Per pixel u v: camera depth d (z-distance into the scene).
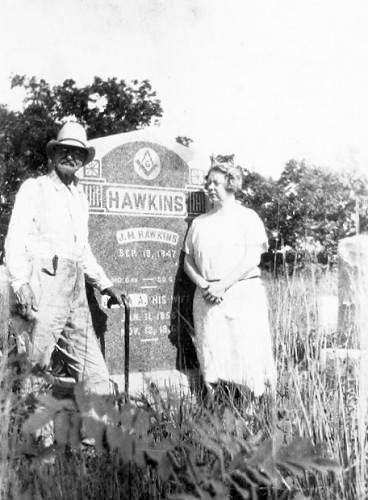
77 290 3.75
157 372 4.34
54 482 2.02
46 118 13.02
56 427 1.64
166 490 2.05
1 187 11.88
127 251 4.28
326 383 2.53
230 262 4.27
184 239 4.53
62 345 3.77
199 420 2.11
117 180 4.25
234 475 1.93
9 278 3.51
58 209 3.73
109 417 1.67
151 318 4.36
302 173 8.73
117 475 2.11
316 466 1.81
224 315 4.25
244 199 9.89
